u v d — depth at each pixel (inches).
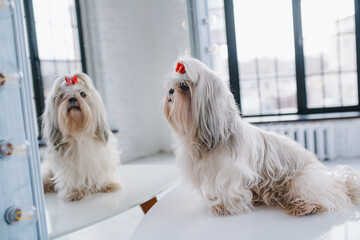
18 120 32.3
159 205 56.7
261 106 184.4
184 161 57.8
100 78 176.7
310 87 176.1
